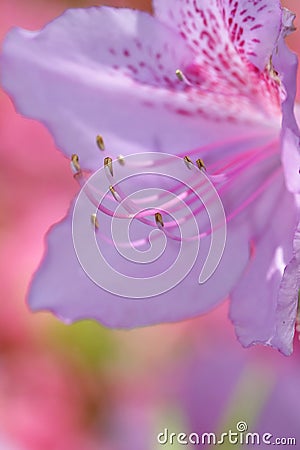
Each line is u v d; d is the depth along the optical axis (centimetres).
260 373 33
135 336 36
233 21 29
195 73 29
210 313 36
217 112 30
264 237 29
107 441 36
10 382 36
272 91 29
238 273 29
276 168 30
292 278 27
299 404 34
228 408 32
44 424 36
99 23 29
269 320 28
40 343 36
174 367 35
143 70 29
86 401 36
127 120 30
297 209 28
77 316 29
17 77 29
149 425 35
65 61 29
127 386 36
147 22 29
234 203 29
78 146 30
